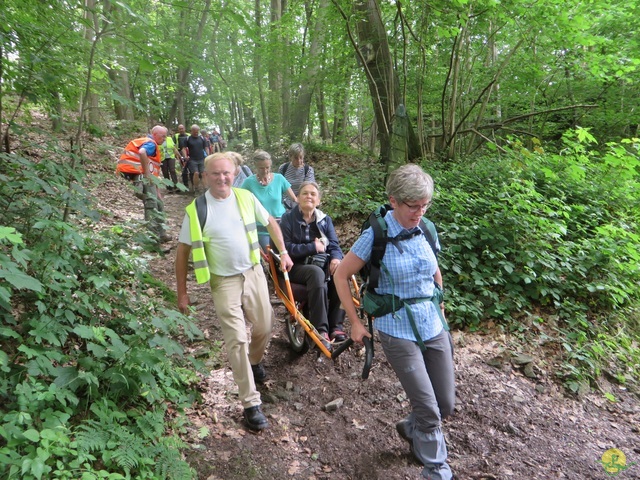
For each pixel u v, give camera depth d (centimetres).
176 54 298
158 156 631
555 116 1033
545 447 305
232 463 274
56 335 264
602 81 838
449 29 678
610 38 830
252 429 303
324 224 396
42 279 274
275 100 1384
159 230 633
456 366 386
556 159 664
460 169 735
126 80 810
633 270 475
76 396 257
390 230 240
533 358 401
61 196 296
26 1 304
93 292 319
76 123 384
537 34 761
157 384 303
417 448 250
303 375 376
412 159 859
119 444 236
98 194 746
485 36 915
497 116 1059
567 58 830
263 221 331
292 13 1075
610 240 499
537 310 461
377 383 364
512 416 333
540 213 547
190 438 288
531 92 930
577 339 422
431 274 247
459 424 322
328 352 318
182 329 415
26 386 222
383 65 807
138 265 379
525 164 654
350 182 740
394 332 243
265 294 320
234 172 305
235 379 301
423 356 253
